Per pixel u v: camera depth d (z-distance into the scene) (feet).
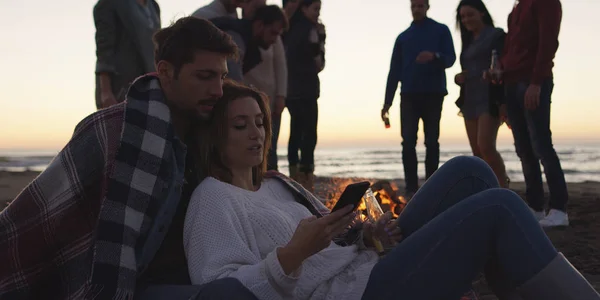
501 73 17.79
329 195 24.26
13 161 178.40
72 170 6.42
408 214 7.88
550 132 16.85
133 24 14.57
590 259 12.84
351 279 6.77
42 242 6.46
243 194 7.20
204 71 6.79
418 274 6.40
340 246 7.80
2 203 24.25
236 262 6.41
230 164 7.48
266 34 16.69
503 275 6.89
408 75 23.08
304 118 24.03
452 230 6.38
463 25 20.02
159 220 6.46
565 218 16.92
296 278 6.03
